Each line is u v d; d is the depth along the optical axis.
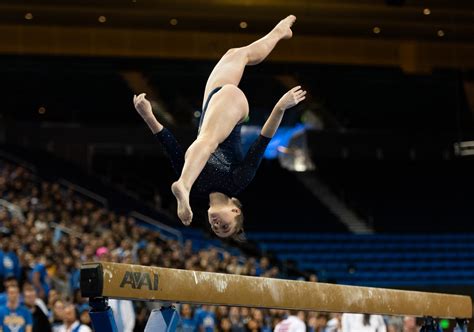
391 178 33.00
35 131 30.30
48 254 15.92
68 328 10.77
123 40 29.31
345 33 28.92
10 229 17.14
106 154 31.16
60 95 31.02
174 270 4.52
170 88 31.19
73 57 29.08
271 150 32.66
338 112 31.94
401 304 6.06
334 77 30.50
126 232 22.31
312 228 31.33
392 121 32.88
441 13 25.73
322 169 32.97
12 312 10.27
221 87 5.63
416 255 28.81
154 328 4.91
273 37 6.16
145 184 31.52
